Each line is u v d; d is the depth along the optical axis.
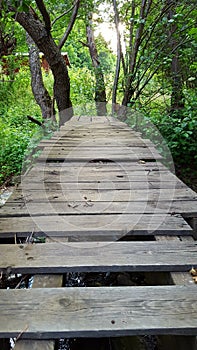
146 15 5.30
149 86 6.12
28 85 10.62
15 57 7.61
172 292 1.08
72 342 1.50
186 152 4.72
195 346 0.94
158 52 5.24
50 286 1.14
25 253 1.32
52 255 1.30
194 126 4.35
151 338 1.50
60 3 5.59
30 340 0.91
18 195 2.01
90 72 8.47
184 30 4.77
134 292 1.08
